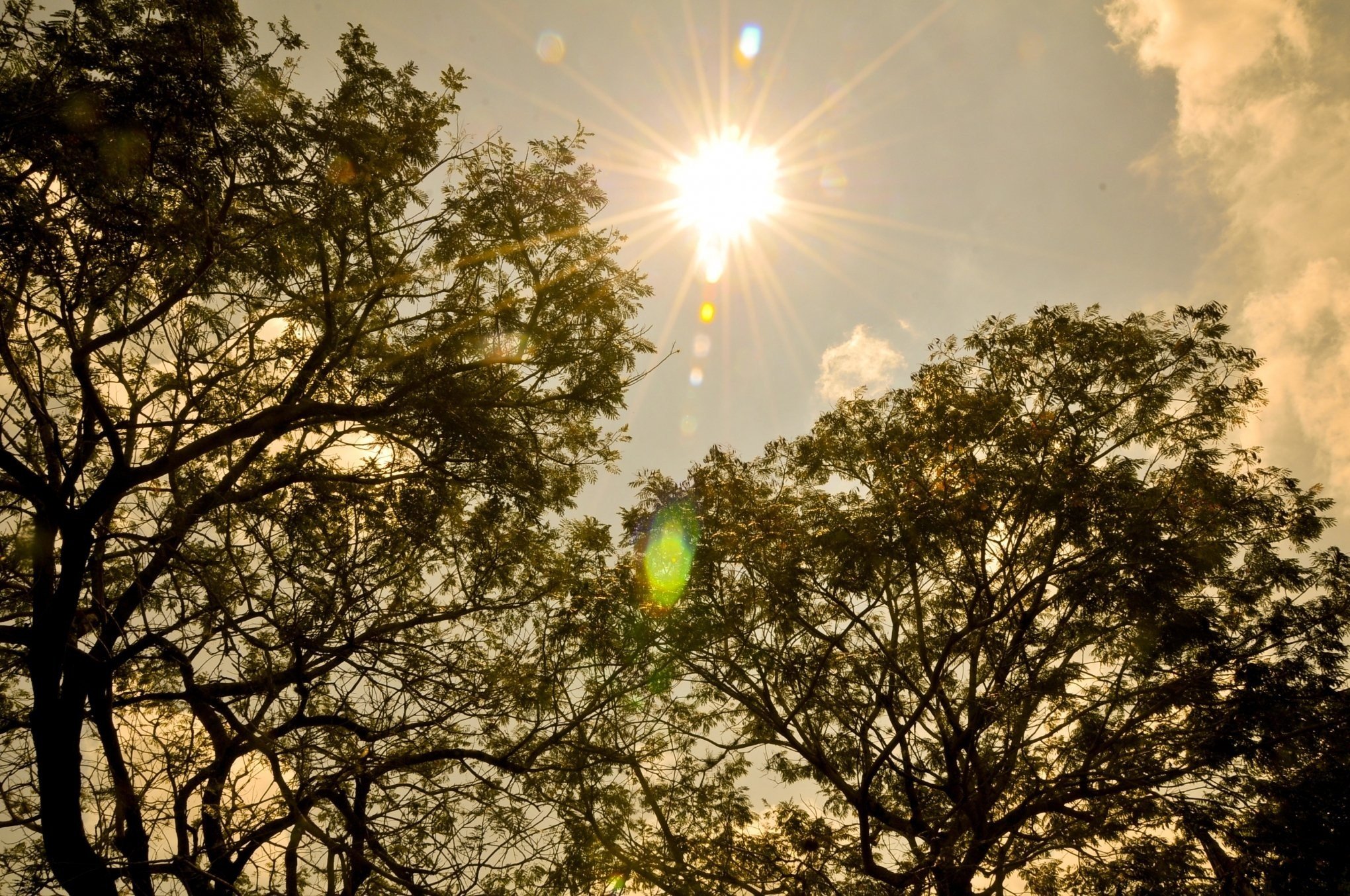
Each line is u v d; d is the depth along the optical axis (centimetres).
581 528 1252
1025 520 1225
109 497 980
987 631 1314
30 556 946
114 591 1196
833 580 1184
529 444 1254
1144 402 1273
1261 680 1081
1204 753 1092
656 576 1199
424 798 1065
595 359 1216
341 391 1205
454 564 1260
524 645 1230
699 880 1095
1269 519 1203
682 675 1278
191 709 1159
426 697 1095
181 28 834
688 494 1255
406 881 940
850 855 1189
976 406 1241
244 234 1009
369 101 1084
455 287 1195
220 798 1052
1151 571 1098
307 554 1112
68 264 870
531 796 1105
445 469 1177
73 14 827
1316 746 1083
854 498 1339
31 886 856
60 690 1000
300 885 970
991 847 1274
